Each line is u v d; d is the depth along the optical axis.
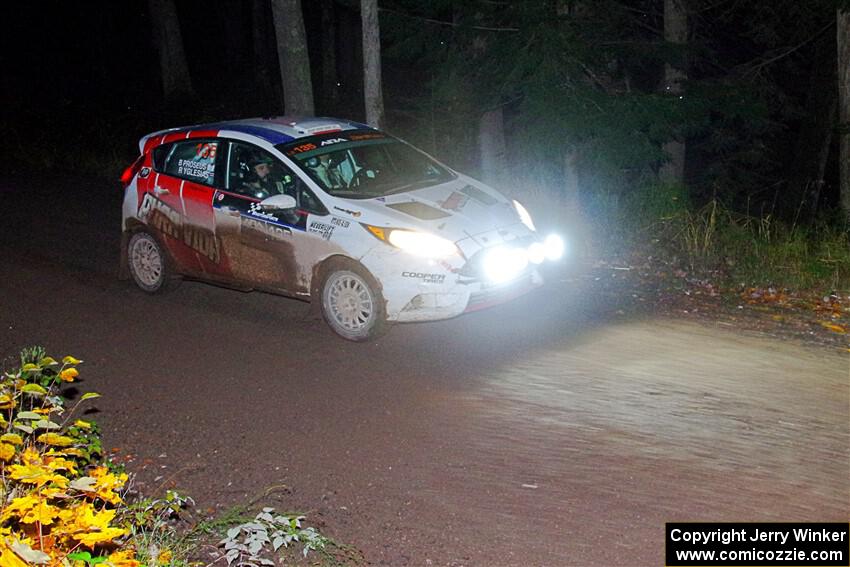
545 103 13.46
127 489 5.52
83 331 8.56
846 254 11.16
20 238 11.91
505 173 14.92
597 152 13.63
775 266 10.80
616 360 7.71
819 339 8.40
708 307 9.42
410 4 15.23
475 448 6.07
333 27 29.98
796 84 23.64
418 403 6.84
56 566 3.80
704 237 11.57
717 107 14.44
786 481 5.54
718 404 6.73
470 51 15.14
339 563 4.79
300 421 6.58
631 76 16.08
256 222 8.65
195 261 9.24
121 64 37.84
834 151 24.61
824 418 6.48
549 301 9.54
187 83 29.08
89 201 14.38
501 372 7.44
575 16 14.03
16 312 9.08
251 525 4.70
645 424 6.38
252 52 40.50
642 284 10.26
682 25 17.11
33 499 4.13
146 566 4.52
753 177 22.83
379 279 7.93
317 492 5.56
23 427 4.64
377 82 12.91
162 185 9.36
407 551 4.89
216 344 8.22
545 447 6.05
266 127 9.13
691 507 5.25
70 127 20.48
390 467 5.84
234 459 6.02
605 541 4.93
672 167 18.66
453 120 15.67
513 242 8.34
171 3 28.69
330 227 8.20
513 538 4.98
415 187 8.73
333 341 8.26
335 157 8.80
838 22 15.22
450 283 7.81
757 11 20.06
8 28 37.12
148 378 7.43
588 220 12.59
